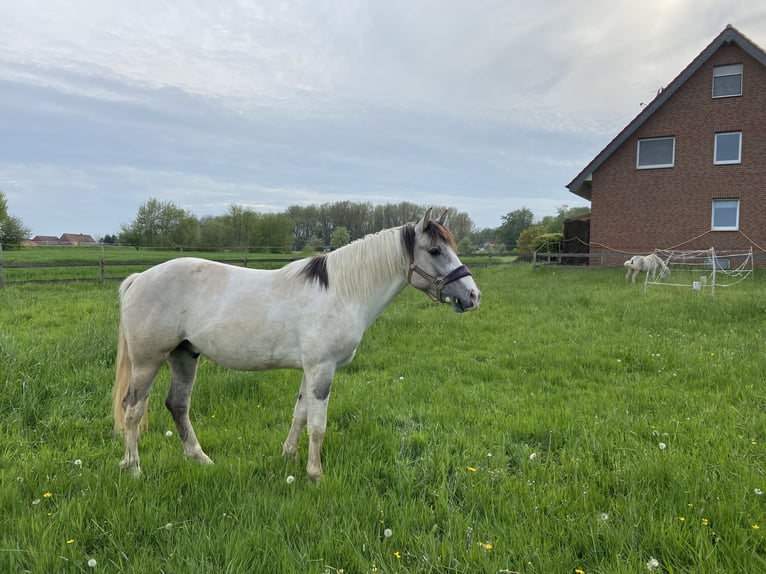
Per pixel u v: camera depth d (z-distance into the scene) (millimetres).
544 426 3855
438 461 3258
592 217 22406
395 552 2248
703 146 19875
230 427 3988
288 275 3254
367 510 2633
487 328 8266
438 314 9352
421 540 2336
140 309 3156
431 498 2883
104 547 2338
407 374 5574
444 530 2488
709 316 8344
